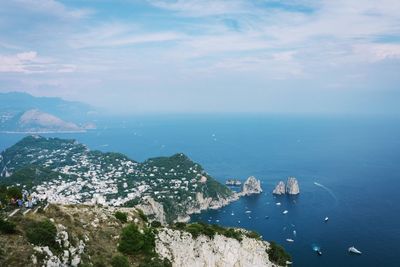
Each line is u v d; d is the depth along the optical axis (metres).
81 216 89.62
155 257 91.62
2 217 69.62
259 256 136.62
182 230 119.00
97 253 78.12
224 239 127.81
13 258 59.62
